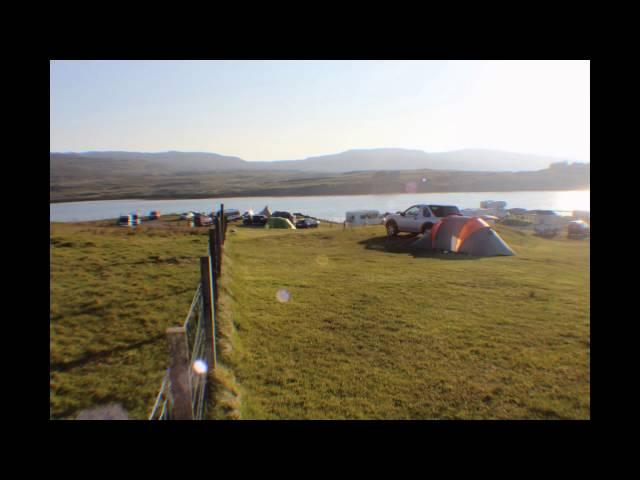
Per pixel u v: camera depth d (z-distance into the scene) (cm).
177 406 295
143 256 1232
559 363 630
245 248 2033
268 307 902
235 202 18150
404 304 942
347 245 2150
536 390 547
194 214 6531
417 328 780
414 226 2153
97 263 1106
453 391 544
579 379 577
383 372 596
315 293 1039
